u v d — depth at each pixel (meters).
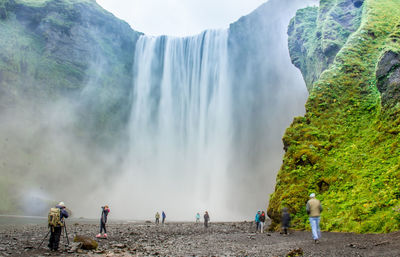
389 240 8.43
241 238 13.21
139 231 18.42
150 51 62.03
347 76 19.75
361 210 11.51
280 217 14.98
